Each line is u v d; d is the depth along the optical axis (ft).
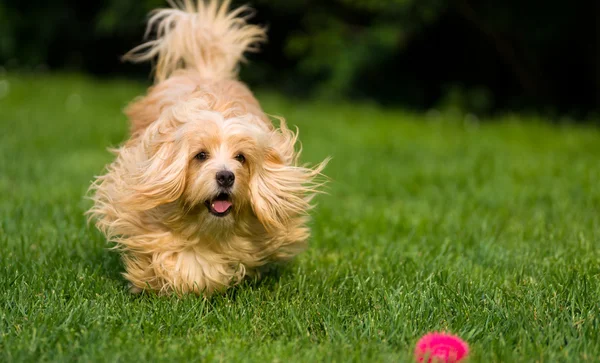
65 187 37.73
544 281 23.31
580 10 86.02
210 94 23.29
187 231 22.27
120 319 20.21
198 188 21.01
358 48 84.23
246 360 17.76
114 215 23.08
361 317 20.71
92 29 101.71
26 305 20.66
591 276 23.89
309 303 21.77
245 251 23.12
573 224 32.01
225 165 20.93
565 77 90.48
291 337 19.63
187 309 21.16
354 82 90.94
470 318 20.44
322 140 55.42
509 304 21.47
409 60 92.94
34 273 23.50
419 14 82.12
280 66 95.81
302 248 24.53
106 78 104.12
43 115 62.59
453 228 31.76
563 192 39.11
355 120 66.33
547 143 56.24
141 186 21.48
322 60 85.87
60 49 103.40
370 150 51.85
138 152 22.39
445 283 23.70
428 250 28.30
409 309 21.02
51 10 100.89
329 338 19.33
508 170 45.01
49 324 19.48
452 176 43.04
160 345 18.88
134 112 28.04
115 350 18.02
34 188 37.27
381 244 29.76
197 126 21.20
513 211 35.50
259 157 21.85
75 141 51.39
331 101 84.33
